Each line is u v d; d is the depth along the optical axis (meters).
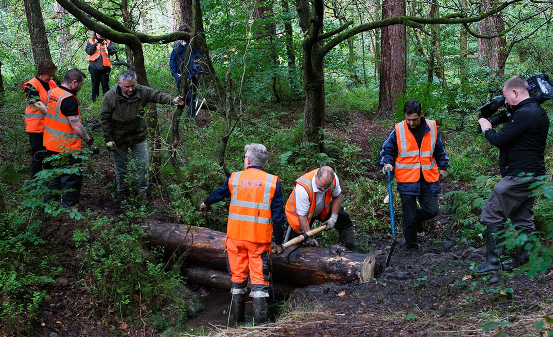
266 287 4.22
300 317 3.94
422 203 5.35
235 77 10.16
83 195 5.98
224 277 5.09
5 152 6.43
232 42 9.78
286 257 4.72
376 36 14.16
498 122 4.41
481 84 9.28
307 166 7.65
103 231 4.65
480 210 6.18
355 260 4.54
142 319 4.33
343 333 3.48
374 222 6.41
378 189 7.08
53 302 4.16
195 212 5.34
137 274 4.56
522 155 4.02
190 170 6.60
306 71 7.52
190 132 7.80
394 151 5.29
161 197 5.93
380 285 4.35
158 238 5.25
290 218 4.73
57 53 13.57
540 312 3.24
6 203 4.93
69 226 4.78
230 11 10.27
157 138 6.02
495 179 6.55
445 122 9.91
